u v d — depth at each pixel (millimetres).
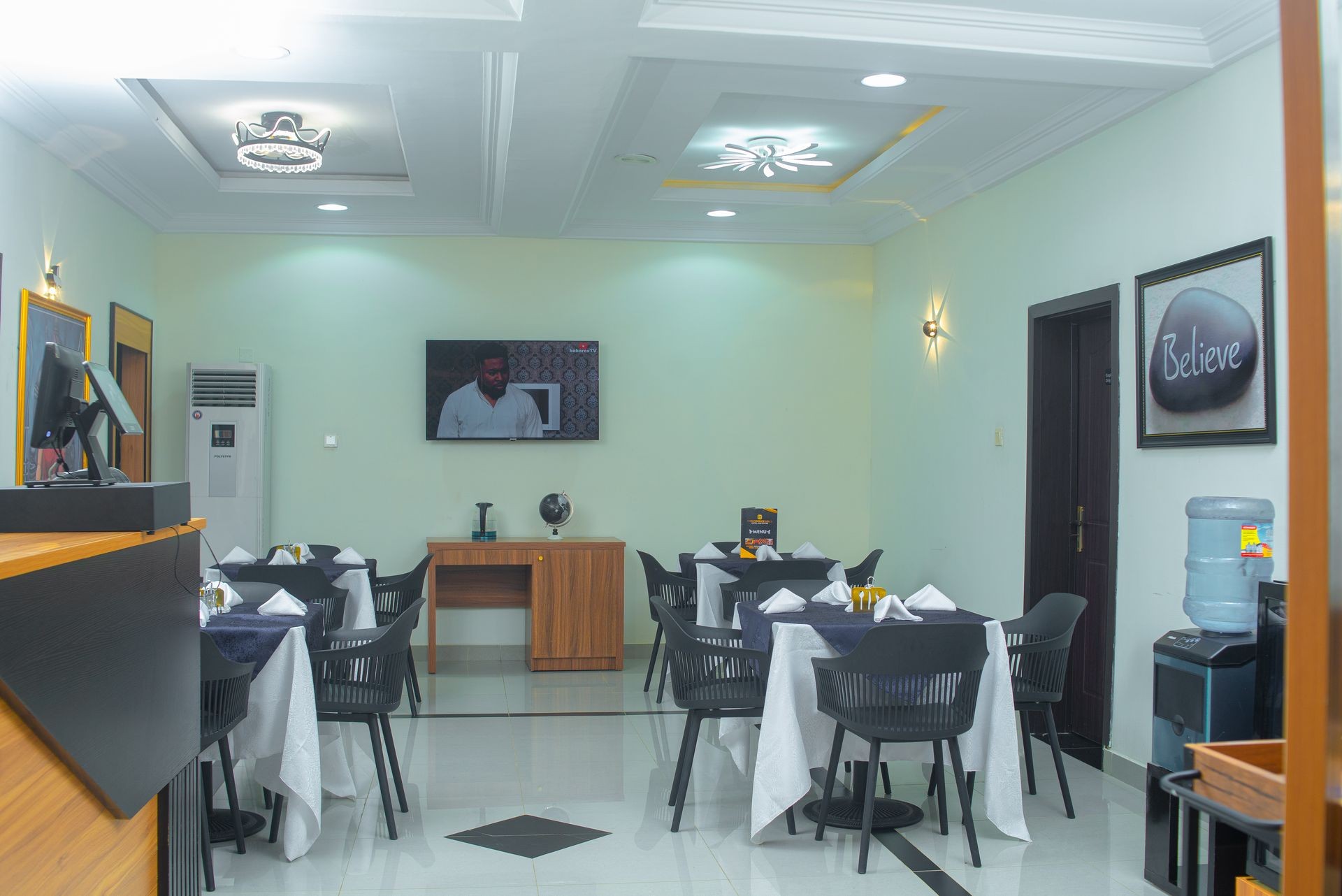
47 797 2004
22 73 4504
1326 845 1383
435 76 4609
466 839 3963
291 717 3740
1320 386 1392
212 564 7055
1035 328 5684
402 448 7605
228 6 3801
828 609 4578
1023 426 5812
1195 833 2234
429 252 7648
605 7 3754
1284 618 3449
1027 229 5793
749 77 4660
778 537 7980
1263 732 3539
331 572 6027
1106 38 4152
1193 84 4441
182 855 2748
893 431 7648
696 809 4348
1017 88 4785
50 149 5328
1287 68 1430
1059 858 3816
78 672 2070
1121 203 4938
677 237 7805
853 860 3783
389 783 4566
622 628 7250
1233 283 4145
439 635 7637
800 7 3943
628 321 7836
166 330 7367
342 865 3703
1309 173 1397
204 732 3410
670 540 7875
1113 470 4969
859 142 6113
